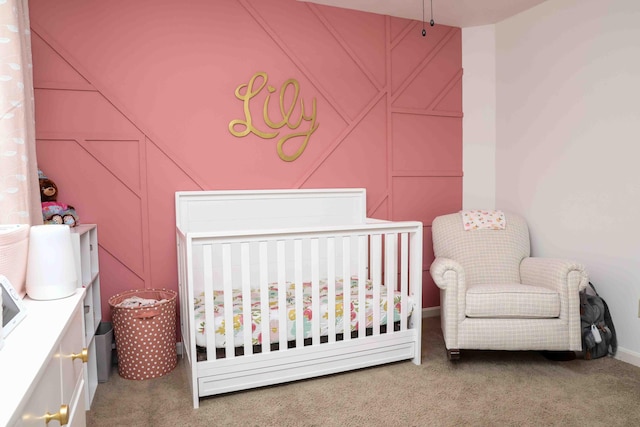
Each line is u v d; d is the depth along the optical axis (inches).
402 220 131.6
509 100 129.3
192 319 78.4
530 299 92.2
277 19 112.7
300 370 87.3
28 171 63.4
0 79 54.0
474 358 100.6
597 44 104.0
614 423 71.9
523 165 125.5
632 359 96.9
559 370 93.5
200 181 107.1
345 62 121.3
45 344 32.1
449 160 136.4
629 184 98.0
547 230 118.6
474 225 117.5
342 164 122.7
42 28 93.4
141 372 90.4
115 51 99.0
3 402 23.0
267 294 83.4
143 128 101.6
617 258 101.0
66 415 30.5
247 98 110.0
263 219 112.3
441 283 93.6
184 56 104.7
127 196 101.9
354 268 124.0
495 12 124.5
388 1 116.3
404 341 96.7
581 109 108.2
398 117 129.1
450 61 135.1
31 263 45.5
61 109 95.7
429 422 72.9
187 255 77.6
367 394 83.0
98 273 97.0
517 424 71.9
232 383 82.0
